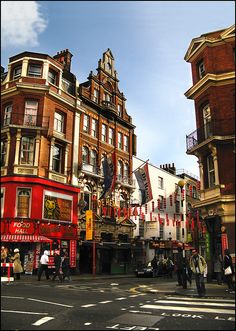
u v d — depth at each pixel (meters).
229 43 19.70
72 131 28.70
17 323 7.00
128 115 37.41
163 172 41.75
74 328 6.68
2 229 23.20
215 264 17.88
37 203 24.17
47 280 19.05
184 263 15.12
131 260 33.41
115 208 31.97
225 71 19.36
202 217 19.66
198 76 21.16
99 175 30.66
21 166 24.52
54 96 26.84
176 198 43.00
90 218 25.91
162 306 9.58
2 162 25.25
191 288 14.72
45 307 9.01
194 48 21.45
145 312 8.53
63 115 28.17
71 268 26.06
